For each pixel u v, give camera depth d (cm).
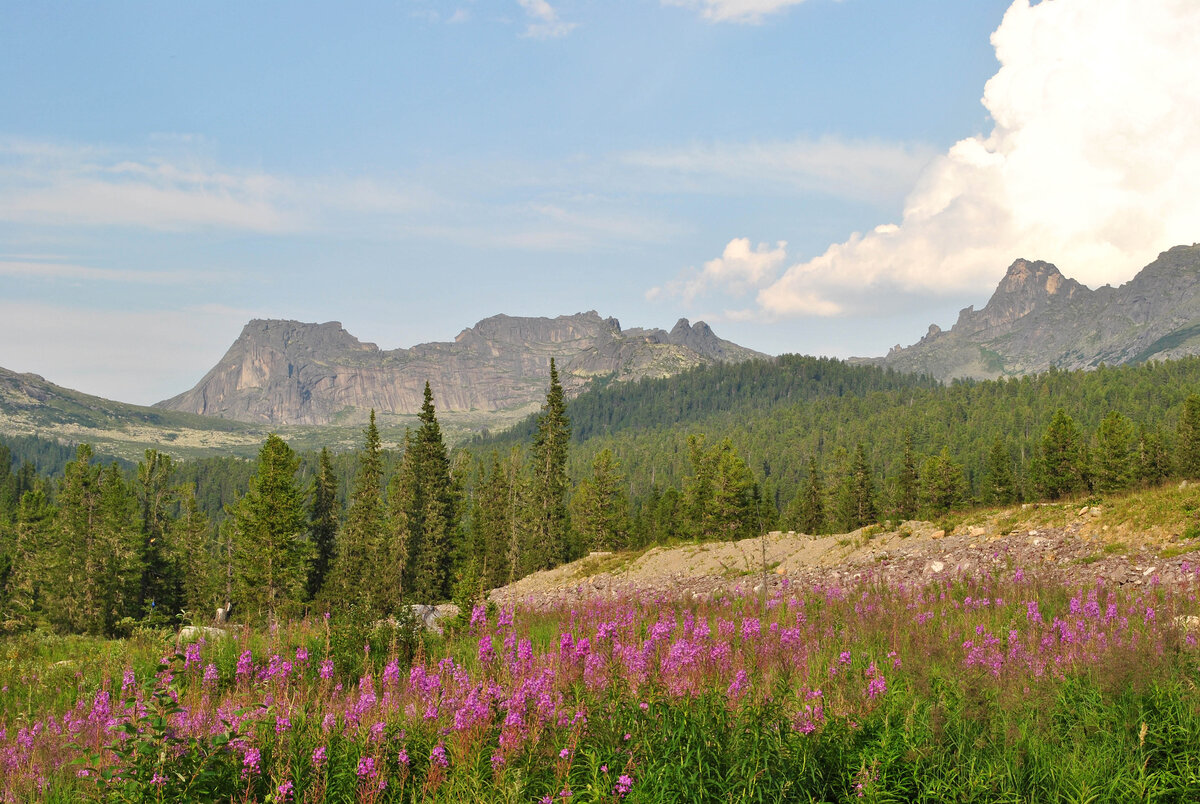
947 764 733
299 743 780
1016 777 706
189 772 688
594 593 3088
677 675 952
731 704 859
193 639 1457
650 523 10525
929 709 817
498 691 870
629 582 3547
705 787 698
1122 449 8888
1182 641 1011
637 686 913
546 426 8138
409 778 734
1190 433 8888
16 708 1232
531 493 8531
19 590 7800
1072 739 785
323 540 8362
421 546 7200
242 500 6000
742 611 1703
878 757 720
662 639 1134
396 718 847
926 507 10112
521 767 721
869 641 1323
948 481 9969
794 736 765
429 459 7556
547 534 8012
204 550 7919
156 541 7875
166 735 706
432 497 7431
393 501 7394
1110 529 2206
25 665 1574
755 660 1027
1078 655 1037
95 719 923
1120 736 777
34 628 7031
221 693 1117
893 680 984
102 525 7344
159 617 1542
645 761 727
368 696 866
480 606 1510
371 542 7100
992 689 910
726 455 8769
